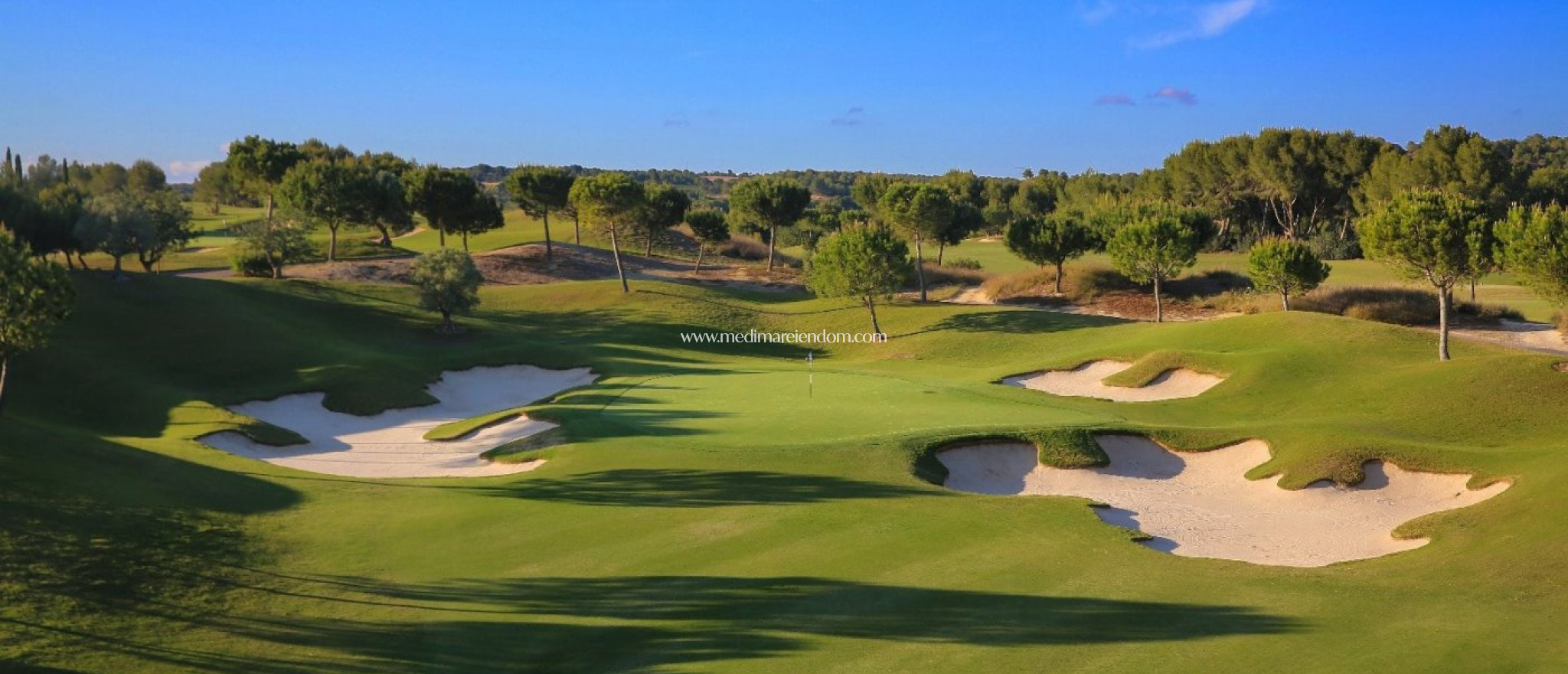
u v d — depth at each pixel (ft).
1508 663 46.37
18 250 103.81
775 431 110.63
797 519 74.74
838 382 151.53
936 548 67.82
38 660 48.55
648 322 238.68
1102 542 69.67
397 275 275.80
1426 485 87.20
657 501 81.87
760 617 55.36
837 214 524.52
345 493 88.22
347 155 554.87
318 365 170.91
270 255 253.24
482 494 86.74
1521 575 59.52
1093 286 267.18
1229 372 139.13
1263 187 392.06
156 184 602.44
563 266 316.40
